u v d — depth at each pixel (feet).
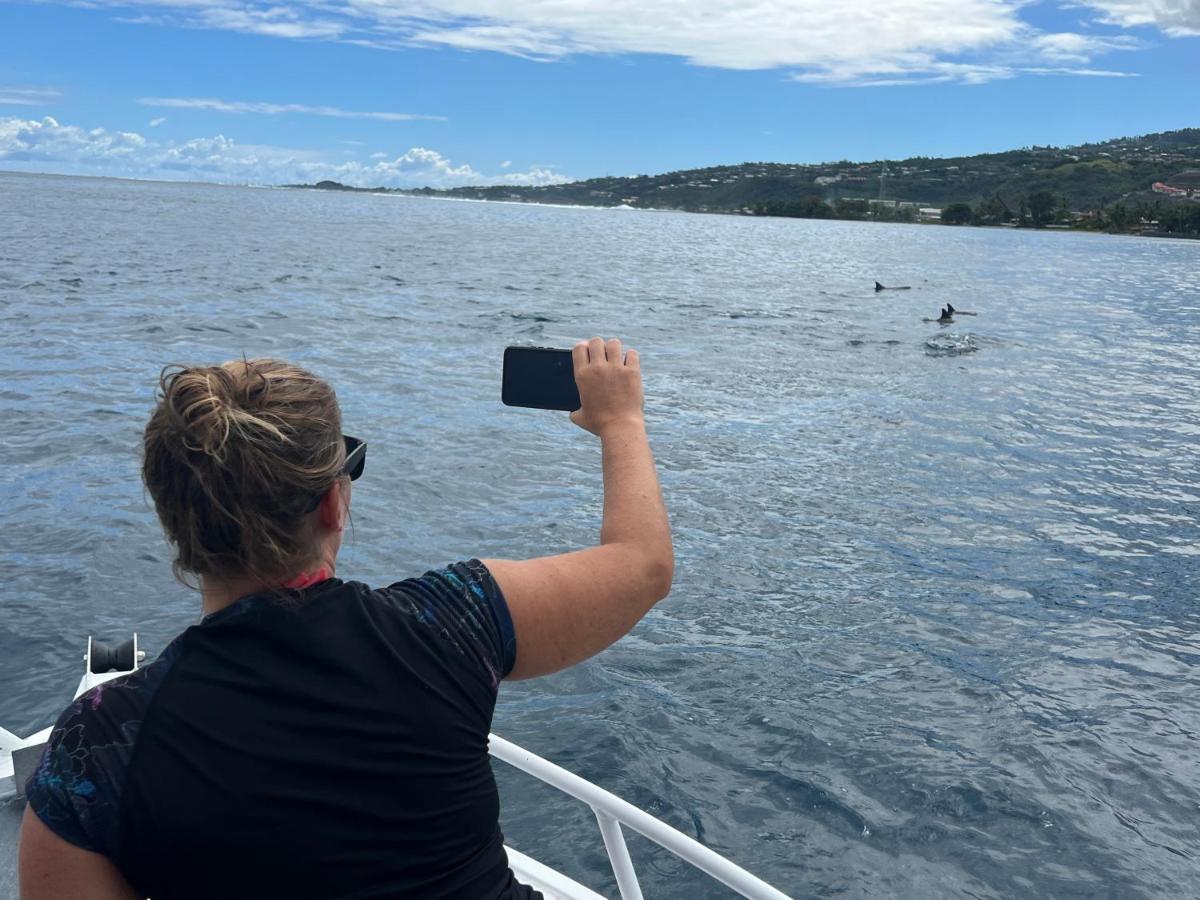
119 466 28.04
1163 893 12.53
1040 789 14.56
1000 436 38.24
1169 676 18.45
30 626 18.11
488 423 35.32
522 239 184.03
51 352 44.73
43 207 194.80
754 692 17.02
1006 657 18.89
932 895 12.35
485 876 3.97
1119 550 25.45
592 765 14.75
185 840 3.44
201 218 188.34
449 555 23.12
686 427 37.19
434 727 3.77
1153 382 54.54
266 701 3.58
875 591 21.81
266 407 3.71
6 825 8.01
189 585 3.96
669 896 12.12
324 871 3.56
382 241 147.95
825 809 13.91
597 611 4.14
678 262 144.97
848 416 40.50
